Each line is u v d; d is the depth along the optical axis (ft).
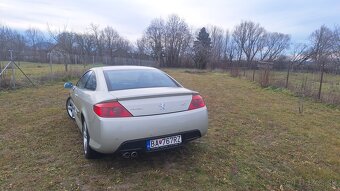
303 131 16.96
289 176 10.41
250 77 62.64
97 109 9.59
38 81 39.73
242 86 46.21
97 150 9.78
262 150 13.29
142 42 191.62
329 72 77.30
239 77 69.05
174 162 11.33
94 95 10.69
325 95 29.32
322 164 11.75
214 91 38.09
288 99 30.58
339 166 11.57
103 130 9.21
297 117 21.06
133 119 9.39
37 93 30.91
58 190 9.00
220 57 173.27
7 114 19.95
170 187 9.29
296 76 68.03
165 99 10.18
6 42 70.90
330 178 10.36
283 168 11.15
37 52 109.70
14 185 9.32
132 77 12.19
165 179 9.84
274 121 19.51
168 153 12.29
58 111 21.09
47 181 9.60
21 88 34.40
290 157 12.47
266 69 47.75
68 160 11.43
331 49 129.70
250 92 37.24
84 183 9.48
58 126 16.61
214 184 9.55
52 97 28.25
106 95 10.14
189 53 172.04
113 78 11.84
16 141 13.84
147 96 9.83
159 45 180.04
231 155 12.40
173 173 10.32
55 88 35.60
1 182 9.51
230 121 19.19
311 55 151.64
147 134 9.58
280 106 25.89
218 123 18.48
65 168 10.66
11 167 10.75
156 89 10.98
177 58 172.86
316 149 13.65
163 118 9.85
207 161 11.53
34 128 16.19
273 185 9.65
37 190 9.00
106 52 189.16
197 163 11.29
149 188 9.20
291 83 40.42
